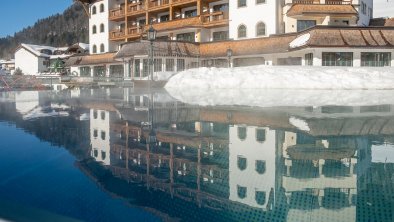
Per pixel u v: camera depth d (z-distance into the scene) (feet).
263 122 24.08
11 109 34.63
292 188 10.18
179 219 7.90
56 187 10.32
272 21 104.99
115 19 149.28
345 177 11.32
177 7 129.70
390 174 11.61
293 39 96.89
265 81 67.97
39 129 21.81
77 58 158.30
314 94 51.62
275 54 101.86
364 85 64.49
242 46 106.01
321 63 86.53
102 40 154.10
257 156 14.42
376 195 9.55
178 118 26.68
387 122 23.61
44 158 14.10
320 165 12.91
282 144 16.87
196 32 120.06
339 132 20.01
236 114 28.71
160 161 13.66
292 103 37.91
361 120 24.54
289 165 12.95
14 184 10.62
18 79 92.38
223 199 9.20
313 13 97.14
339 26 86.89
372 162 13.26
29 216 8.04
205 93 56.03
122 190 9.95
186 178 11.30
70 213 8.29
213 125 23.09
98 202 9.04
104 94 62.13
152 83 72.59
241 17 111.55
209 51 111.34
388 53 87.86
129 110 32.76
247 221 7.81
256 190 10.05
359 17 104.88
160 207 8.71
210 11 123.85
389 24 115.75
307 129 21.07
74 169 12.38
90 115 29.25
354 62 87.25
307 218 7.95
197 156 14.55
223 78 71.87
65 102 43.96
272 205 8.76
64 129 21.91
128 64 121.19
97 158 14.15
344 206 8.73
